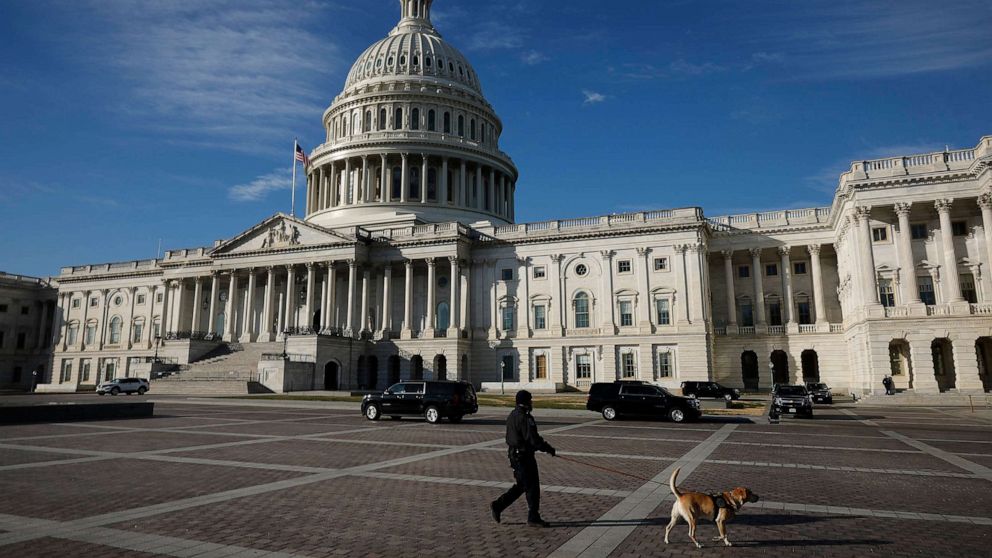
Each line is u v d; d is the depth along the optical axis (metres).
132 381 66.75
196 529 11.02
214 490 14.39
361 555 9.62
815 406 49.31
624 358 70.44
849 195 59.47
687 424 32.88
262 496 13.76
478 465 18.19
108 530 10.91
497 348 75.75
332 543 10.23
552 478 16.28
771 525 11.45
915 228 58.47
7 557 9.41
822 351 69.81
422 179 96.19
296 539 10.45
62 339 104.50
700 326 67.62
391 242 79.38
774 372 72.38
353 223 91.38
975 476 16.64
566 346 72.81
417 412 33.00
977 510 12.66
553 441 24.41
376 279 82.56
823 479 16.11
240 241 85.12
